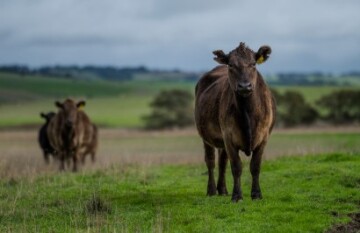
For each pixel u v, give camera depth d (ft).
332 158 64.34
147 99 552.00
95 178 61.26
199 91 50.39
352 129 214.48
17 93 541.75
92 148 94.38
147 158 86.53
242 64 40.27
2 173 64.69
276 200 43.16
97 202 43.04
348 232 35.40
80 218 40.60
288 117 257.96
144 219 39.96
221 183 48.29
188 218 38.96
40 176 63.82
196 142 172.86
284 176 55.06
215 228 36.35
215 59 42.06
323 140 156.76
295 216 38.17
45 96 541.34
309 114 260.83
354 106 261.44
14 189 55.67
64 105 79.36
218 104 44.37
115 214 41.14
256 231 35.47
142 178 59.62
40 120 341.62
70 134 78.13
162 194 49.19
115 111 436.35
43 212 43.39
